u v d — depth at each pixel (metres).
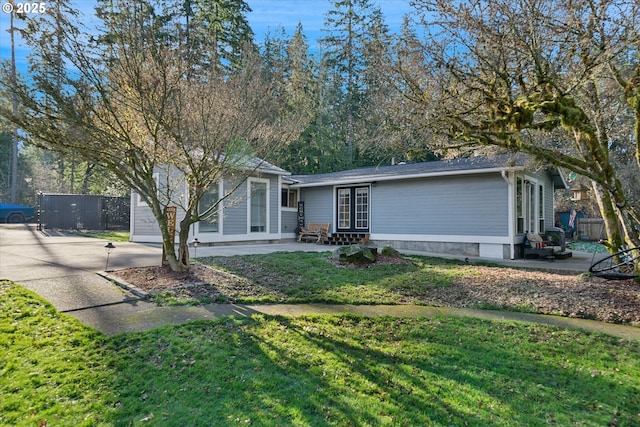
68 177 31.22
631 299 5.53
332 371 3.28
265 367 3.32
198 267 7.25
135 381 3.05
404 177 12.60
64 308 4.65
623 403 2.89
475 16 4.77
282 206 15.55
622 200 5.98
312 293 5.91
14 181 27.31
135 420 2.55
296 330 4.25
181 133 5.69
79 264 7.40
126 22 5.01
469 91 5.23
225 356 3.51
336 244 14.24
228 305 5.20
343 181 14.15
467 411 2.73
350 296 5.82
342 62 26.12
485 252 11.20
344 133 25.03
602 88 7.22
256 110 6.56
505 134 4.93
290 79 20.25
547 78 4.55
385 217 13.50
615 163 13.66
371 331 4.31
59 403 2.71
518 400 2.89
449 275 7.47
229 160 6.38
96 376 3.09
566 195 22.78
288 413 2.65
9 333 3.78
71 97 4.79
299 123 9.76
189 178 6.51
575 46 4.56
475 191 11.44
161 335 3.93
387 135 7.65
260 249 11.02
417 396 2.91
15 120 4.62
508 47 4.70
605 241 7.73
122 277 6.22
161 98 5.32
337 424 2.53
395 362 3.51
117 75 5.13
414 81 5.57
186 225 6.77
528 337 4.22
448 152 7.57
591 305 5.38
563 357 3.69
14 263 7.46
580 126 4.69
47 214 17.39
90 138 5.01
